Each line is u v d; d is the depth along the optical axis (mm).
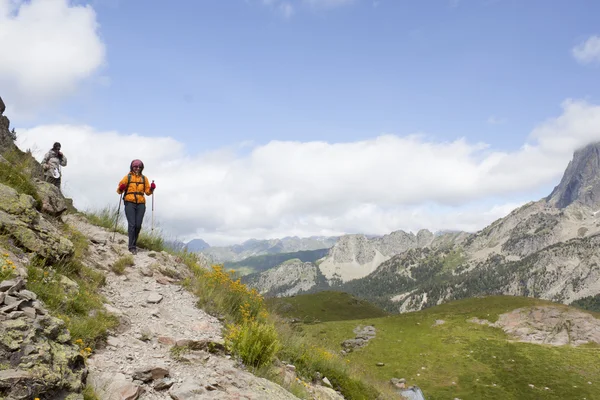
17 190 10164
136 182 13250
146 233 15422
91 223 14492
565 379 73438
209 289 11969
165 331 8266
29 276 7090
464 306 129875
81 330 6594
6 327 4938
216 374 7023
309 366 11227
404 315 127562
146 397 5758
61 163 15250
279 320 13469
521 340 101812
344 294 187125
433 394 71125
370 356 93062
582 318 107000
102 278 9648
